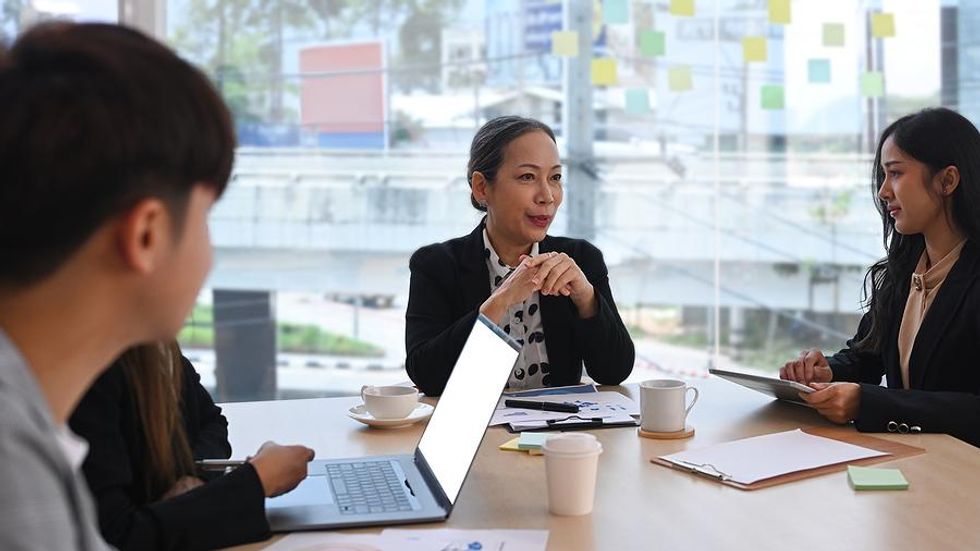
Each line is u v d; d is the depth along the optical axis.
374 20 3.37
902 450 1.55
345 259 3.44
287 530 1.19
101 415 1.15
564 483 1.24
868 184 3.58
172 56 0.71
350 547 1.13
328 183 3.41
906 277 2.20
